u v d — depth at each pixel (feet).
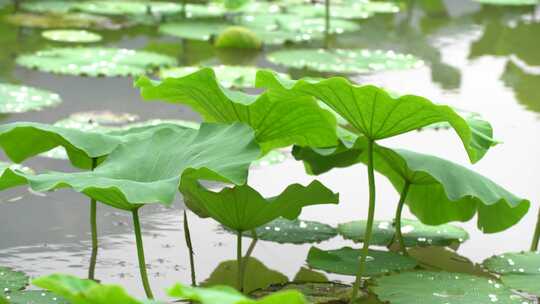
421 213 13.48
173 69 22.56
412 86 22.72
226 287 7.13
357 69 24.16
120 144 10.97
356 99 10.37
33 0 33.06
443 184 11.48
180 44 27.17
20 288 11.15
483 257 13.24
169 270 12.25
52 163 16.08
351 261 12.42
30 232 13.43
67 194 15.24
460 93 22.13
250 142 10.26
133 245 13.11
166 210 14.64
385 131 10.84
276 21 31.48
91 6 32.42
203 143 10.61
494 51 27.37
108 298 7.33
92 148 11.53
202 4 34.81
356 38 29.19
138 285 11.71
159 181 9.76
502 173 16.81
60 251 12.76
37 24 28.71
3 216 14.03
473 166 17.08
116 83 21.91
